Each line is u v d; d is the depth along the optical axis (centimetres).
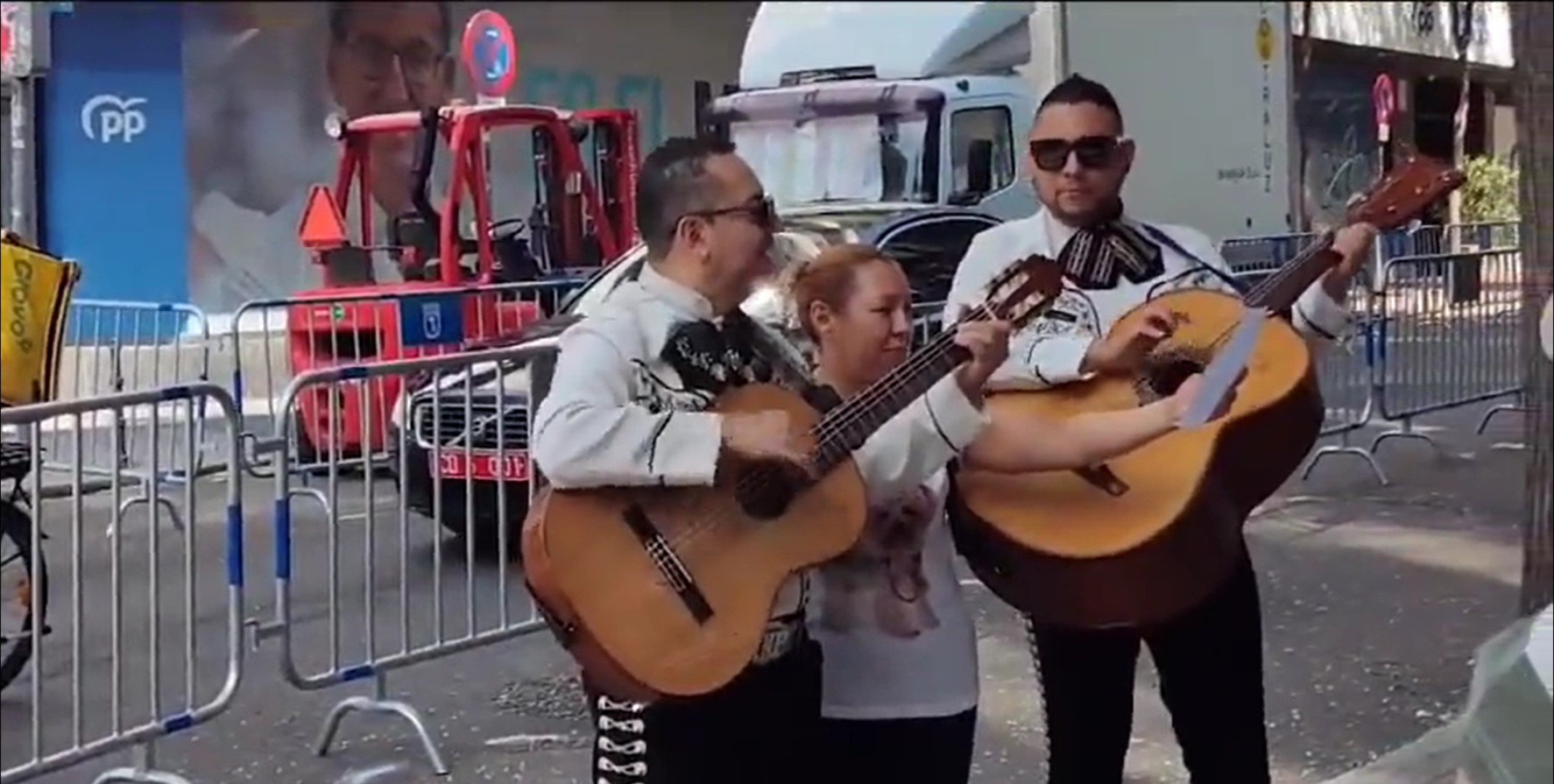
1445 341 1048
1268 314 360
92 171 1438
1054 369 363
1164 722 574
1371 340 1037
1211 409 329
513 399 673
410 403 683
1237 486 351
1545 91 377
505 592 627
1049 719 390
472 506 628
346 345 1041
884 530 334
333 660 575
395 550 755
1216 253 395
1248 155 1204
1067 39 1177
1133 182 1160
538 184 1175
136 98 1459
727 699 312
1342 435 1050
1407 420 1055
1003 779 527
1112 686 387
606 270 847
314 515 852
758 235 313
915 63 1188
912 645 336
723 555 308
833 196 1152
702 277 314
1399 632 682
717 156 313
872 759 339
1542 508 387
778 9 1256
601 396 305
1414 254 1018
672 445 299
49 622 609
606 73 1513
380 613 689
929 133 1145
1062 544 338
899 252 998
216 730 588
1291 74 1223
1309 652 657
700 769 313
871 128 1155
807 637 325
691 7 1507
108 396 537
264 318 1043
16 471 593
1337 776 523
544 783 532
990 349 317
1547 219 381
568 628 308
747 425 302
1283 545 834
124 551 763
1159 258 383
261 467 729
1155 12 1173
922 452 319
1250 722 385
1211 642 382
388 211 1185
